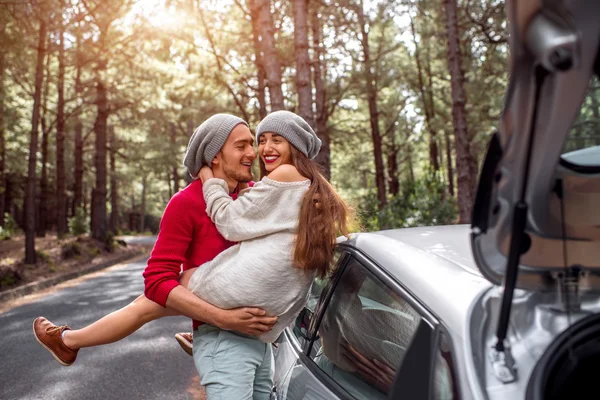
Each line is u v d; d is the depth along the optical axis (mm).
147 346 6805
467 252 1894
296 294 2176
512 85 1074
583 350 1386
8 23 14594
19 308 10141
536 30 987
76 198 32500
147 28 19297
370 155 40031
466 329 1438
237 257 2164
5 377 5660
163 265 2227
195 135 2398
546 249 1358
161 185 70812
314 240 2086
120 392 5137
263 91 19000
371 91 26641
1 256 18141
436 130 28328
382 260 1962
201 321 2338
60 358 2463
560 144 1146
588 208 1300
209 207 2256
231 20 18984
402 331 1662
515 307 1456
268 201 2152
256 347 2289
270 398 2430
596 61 1024
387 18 28750
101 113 25609
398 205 14422
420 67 29906
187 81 19719
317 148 2449
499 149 1195
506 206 1276
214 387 2234
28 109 31438
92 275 16750
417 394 1479
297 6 11359
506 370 1353
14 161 34188
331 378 2020
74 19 17797
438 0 26438
